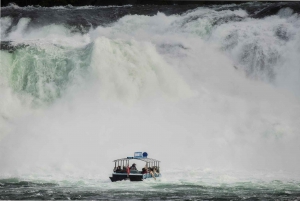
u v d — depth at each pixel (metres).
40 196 95.56
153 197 95.12
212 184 107.00
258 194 98.06
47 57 163.00
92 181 109.50
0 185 104.62
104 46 159.75
